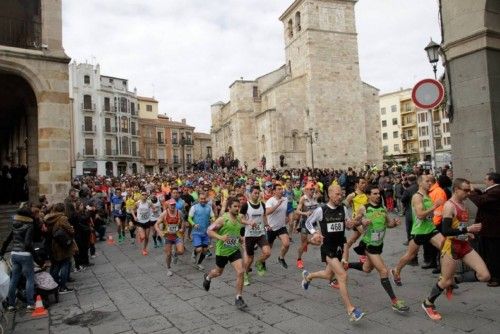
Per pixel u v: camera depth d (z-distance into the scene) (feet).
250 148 168.35
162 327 19.20
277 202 28.78
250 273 28.58
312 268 29.19
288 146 136.26
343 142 137.18
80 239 33.45
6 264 24.29
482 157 23.81
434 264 26.11
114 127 194.90
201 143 277.03
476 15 23.81
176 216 30.30
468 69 24.49
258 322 18.94
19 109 62.95
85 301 24.43
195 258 34.47
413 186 31.65
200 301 22.86
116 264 35.27
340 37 140.15
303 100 139.03
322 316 19.02
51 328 20.16
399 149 261.85
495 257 20.62
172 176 94.22
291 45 148.97
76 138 179.83
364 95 148.25
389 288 18.61
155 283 27.71
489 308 18.31
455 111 25.41
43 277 23.91
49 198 44.21
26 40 50.31
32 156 53.31
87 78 185.68
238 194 36.14
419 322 17.40
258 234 25.73
